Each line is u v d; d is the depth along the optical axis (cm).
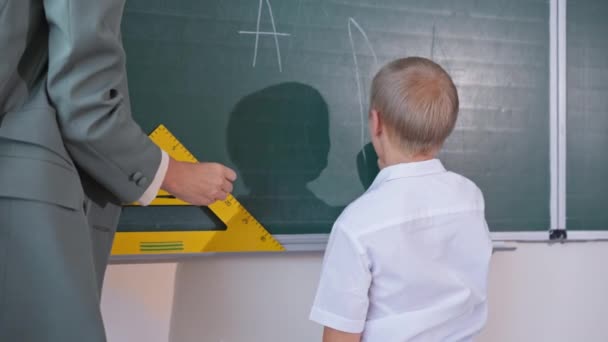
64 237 78
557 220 153
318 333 145
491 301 154
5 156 78
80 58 78
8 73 77
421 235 96
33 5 80
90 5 77
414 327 96
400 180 98
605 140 156
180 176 97
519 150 151
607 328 159
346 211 98
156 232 132
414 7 145
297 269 143
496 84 150
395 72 100
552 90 153
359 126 142
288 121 139
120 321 134
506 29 150
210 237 134
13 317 76
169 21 132
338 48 141
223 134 135
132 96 131
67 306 77
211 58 134
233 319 140
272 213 138
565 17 154
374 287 96
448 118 100
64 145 81
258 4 137
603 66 157
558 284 157
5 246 76
